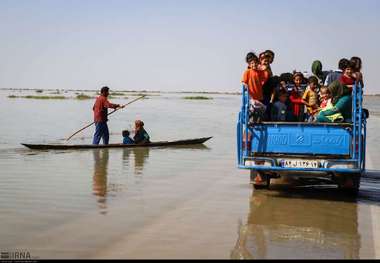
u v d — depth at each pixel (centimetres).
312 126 875
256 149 899
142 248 596
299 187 1033
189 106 5912
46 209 786
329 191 991
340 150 864
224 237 650
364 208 836
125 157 1438
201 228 692
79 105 5438
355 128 852
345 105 909
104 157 1428
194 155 1516
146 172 1173
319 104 1040
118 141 1977
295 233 675
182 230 679
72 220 722
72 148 1596
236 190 977
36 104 5519
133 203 838
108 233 658
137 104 6456
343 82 920
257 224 718
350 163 848
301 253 589
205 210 800
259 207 829
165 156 1481
